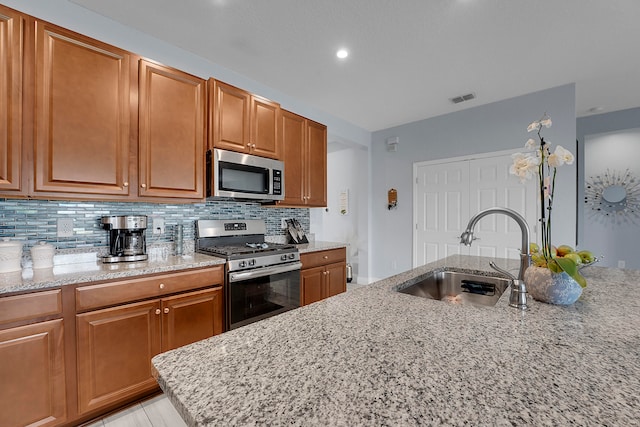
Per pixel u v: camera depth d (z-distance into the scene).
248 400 0.49
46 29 1.60
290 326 0.81
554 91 3.14
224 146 2.34
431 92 3.26
